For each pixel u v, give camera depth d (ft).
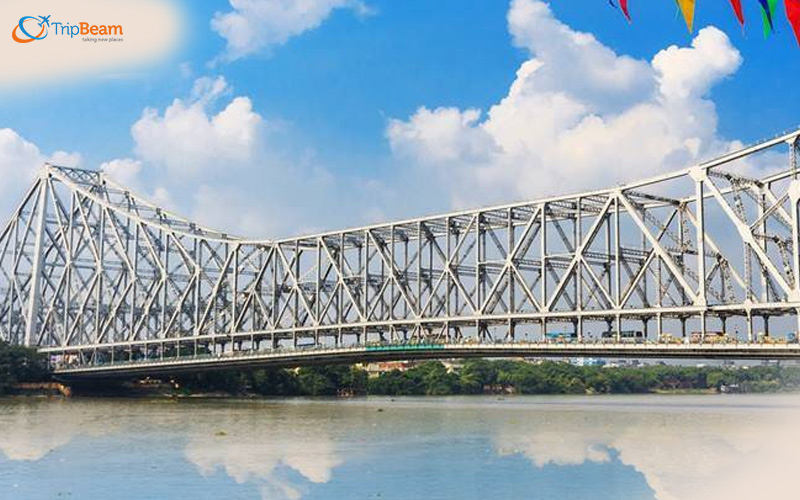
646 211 432.25
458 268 491.31
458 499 191.93
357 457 260.21
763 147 357.00
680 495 191.93
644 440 296.30
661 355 380.17
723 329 379.96
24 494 205.57
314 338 585.22
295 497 197.57
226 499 196.24
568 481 213.25
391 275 531.50
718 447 271.28
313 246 606.14
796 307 338.95
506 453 266.16
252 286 609.42
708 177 379.55
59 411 481.87
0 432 344.69
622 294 409.28
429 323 497.05
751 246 359.87
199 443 301.63
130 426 373.40
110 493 205.16
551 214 462.19
